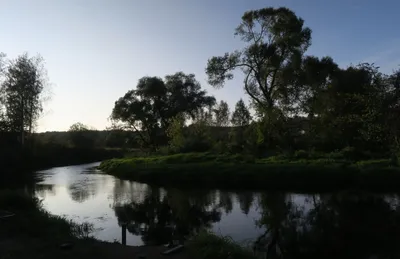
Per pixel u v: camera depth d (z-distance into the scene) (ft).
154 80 207.41
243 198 68.74
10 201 46.14
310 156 106.42
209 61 132.67
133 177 106.83
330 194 70.03
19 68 153.69
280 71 128.36
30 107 157.17
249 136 133.28
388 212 53.83
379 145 103.96
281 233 43.55
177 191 79.61
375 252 36.22
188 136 155.22
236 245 31.35
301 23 126.72
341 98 112.27
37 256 27.99
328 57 135.44
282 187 79.71
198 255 28.86
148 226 47.93
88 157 217.15
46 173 129.90
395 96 47.39
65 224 40.68
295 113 132.98
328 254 36.24
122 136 220.84
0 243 31.09
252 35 131.03
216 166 98.43
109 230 45.42
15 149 148.25
